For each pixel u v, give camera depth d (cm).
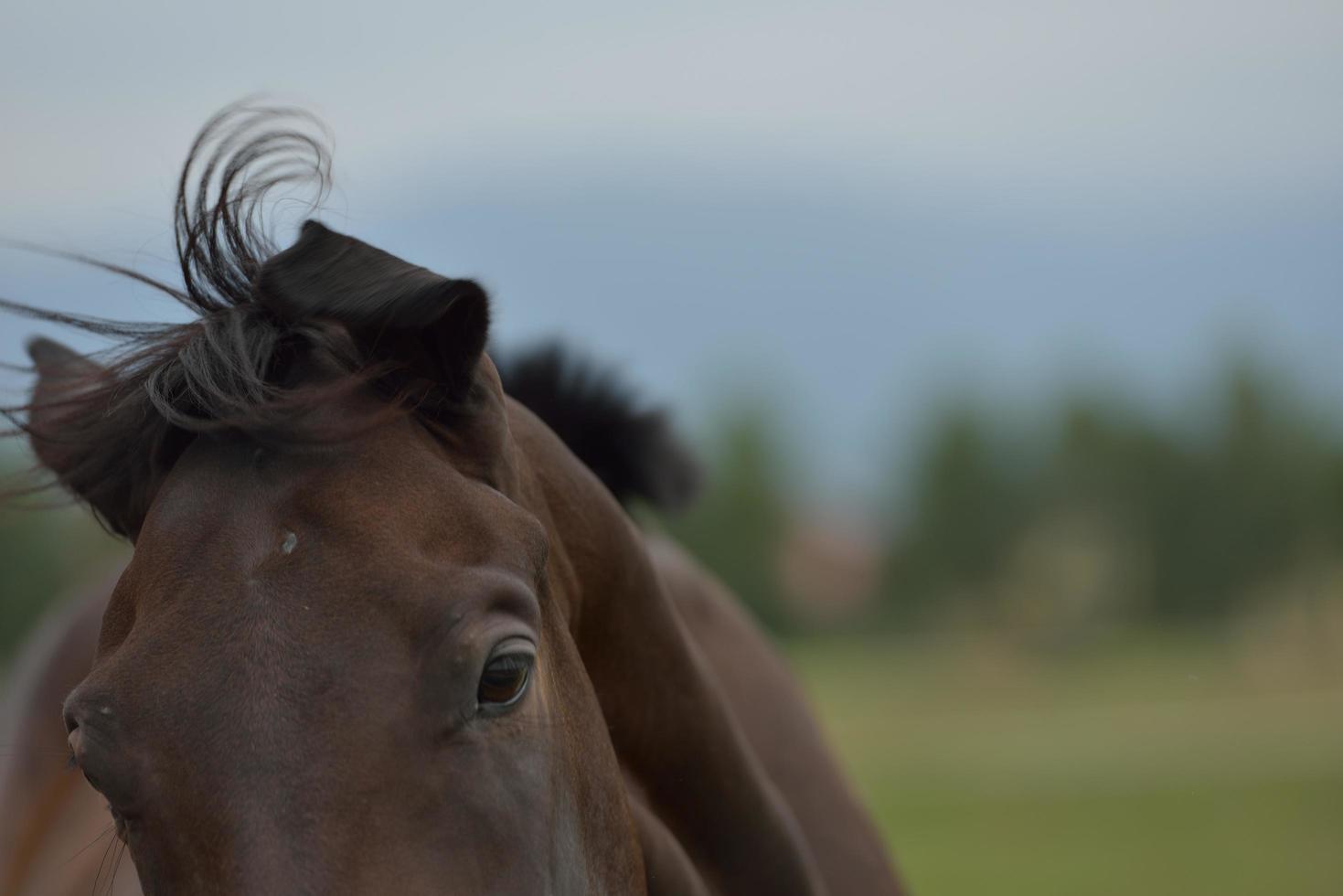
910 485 7544
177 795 229
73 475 286
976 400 7544
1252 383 7281
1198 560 7250
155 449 274
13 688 609
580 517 340
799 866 386
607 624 344
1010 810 2309
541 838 249
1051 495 7431
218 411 262
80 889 447
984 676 5103
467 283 260
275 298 273
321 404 261
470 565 253
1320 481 7181
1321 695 4309
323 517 251
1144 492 7319
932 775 2811
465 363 274
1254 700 4238
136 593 252
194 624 240
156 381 272
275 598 241
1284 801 2264
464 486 266
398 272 268
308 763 229
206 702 233
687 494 500
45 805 531
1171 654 5731
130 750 233
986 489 7419
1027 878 1681
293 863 223
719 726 369
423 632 240
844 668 5403
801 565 6756
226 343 271
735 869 372
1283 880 1605
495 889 238
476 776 240
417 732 236
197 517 256
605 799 288
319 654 236
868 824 497
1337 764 2692
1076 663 5488
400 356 276
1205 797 2353
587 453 464
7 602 3103
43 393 323
